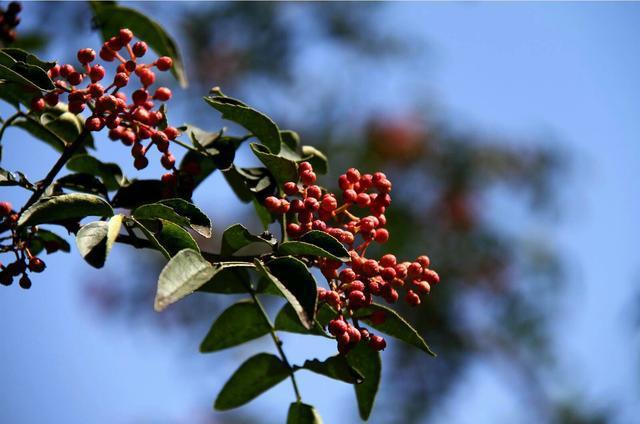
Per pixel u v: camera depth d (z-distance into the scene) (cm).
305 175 81
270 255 78
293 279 77
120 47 81
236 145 85
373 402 83
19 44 103
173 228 78
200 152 83
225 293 84
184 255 77
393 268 80
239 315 84
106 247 77
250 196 86
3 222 80
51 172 79
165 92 81
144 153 80
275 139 83
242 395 85
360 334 79
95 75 80
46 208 78
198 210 79
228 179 86
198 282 76
